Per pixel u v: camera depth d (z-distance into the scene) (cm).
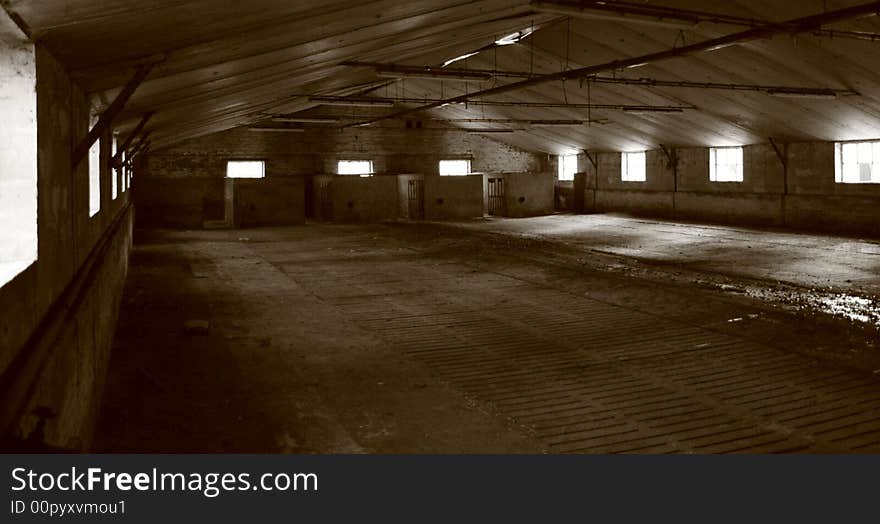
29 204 301
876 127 1523
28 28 285
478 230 2062
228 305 963
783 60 1330
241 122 1961
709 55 1411
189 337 771
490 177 2630
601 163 2612
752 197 2000
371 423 498
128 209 1498
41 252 311
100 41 358
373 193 2461
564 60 1623
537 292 1049
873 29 1069
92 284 461
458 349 716
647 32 1327
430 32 949
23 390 231
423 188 2481
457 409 529
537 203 2527
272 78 895
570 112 2164
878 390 556
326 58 872
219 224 2273
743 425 484
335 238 1908
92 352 472
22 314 270
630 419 500
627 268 1265
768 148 1922
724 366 635
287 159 2556
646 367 638
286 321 860
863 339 719
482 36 1293
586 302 961
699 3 1129
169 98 739
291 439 465
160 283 1156
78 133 438
